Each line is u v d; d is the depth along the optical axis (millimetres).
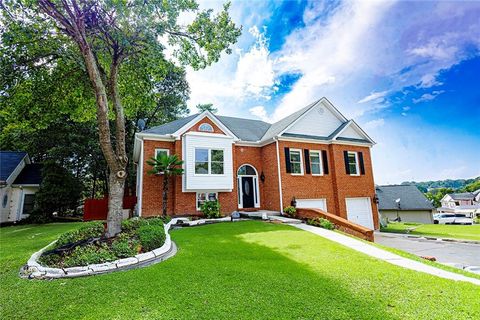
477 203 62844
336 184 17203
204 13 9758
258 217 14039
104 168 23859
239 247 7297
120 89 11875
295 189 15953
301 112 18328
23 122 10688
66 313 3377
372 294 4047
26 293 4043
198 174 14477
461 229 23609
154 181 14148
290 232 9867
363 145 18984
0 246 8234
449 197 68875
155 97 12766
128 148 24688
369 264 5848
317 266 5602
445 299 3865
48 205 18219
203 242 7906
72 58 9109
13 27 8273
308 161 16891
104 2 8188
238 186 16719
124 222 8555
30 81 9906
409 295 4023
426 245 12266
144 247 6383
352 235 10242
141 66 10828
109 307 3523
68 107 11438
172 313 3352
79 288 4211
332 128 18703
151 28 9023
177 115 27297
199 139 14883
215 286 4309
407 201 36844
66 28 7996
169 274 4898
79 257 5469
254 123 21812
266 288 4246
